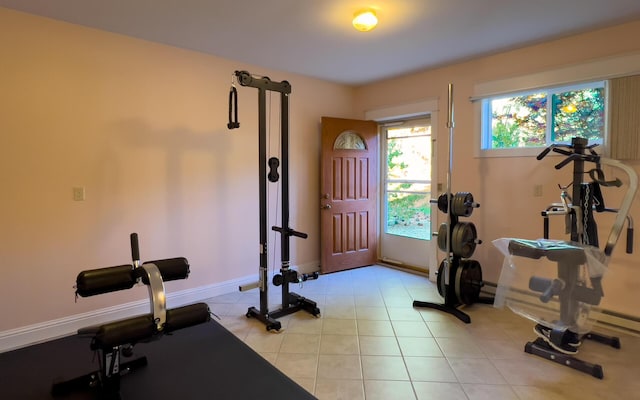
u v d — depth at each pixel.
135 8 2.58
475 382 2.23
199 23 2.85
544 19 2.77
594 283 2.34
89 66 2.94
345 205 4.69
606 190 2.97
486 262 3.77
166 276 2.36
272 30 2.98
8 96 2.61
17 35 2.62
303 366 2.42
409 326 3.03
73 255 2.91
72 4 2.52
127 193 3.16
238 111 3.85
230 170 3.80
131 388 2.16
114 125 3.07
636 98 2.79
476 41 3.23
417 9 2.59
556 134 3.33
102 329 1.81
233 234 3.86
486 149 3.73
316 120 4.61
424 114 4.35
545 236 2.88
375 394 2.12
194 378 2.27
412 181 4.70
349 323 3.09
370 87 4.83
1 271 2.62
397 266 4.88
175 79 3.40
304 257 4.57
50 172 2.79
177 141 3.43
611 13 2.67
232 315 3.26
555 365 2.42
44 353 2.59
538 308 2.49
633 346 2.67
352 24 2.86
